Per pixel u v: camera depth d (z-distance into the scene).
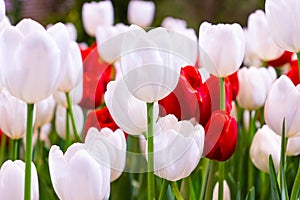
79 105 1.18
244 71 1.44
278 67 1.84
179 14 8.25
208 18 8.33
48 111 1.43
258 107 1.44
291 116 1.19
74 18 6.34
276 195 1.18
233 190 1.38
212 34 1.22
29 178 1.04
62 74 1.04
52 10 7.34
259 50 1.53
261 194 1.41
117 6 6.70
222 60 1.21
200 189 1.39
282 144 1.17
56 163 1.07
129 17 3.04
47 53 1.01
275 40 1.21
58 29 1.04
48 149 1.55
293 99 1.18
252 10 8.27
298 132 1.20
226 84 1.25
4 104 1.26
